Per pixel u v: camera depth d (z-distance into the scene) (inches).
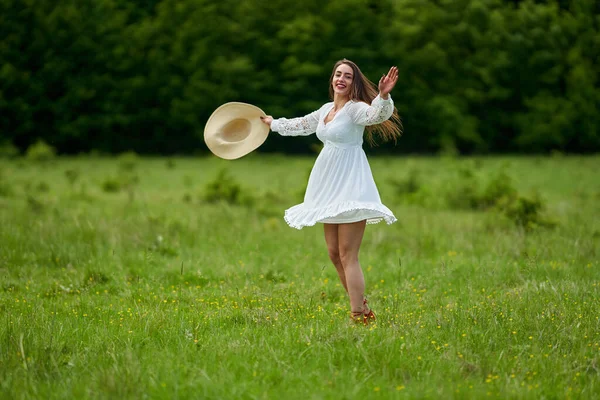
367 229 619.5
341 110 300.4
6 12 2187.5
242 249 502.0
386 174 1419.8
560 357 254.5
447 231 607.5
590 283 383.2
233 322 306.0
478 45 2459.4
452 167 1407.5
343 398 213.8
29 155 1692.9
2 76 2111.2
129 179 1120.8
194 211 740.7
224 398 214.1
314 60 2338.8
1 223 555.5
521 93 2490.2
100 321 305.6
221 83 2295.8
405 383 229.6
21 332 267.3
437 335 277.6
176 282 403.5
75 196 872.3
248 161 1882.4
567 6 2691.9
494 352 259.4
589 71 2474.2
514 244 504.7
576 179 1342.3
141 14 2432.3
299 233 597.6
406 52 2421.3
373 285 399.5
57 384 226.7
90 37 2224.4
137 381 221.9
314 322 299.6
